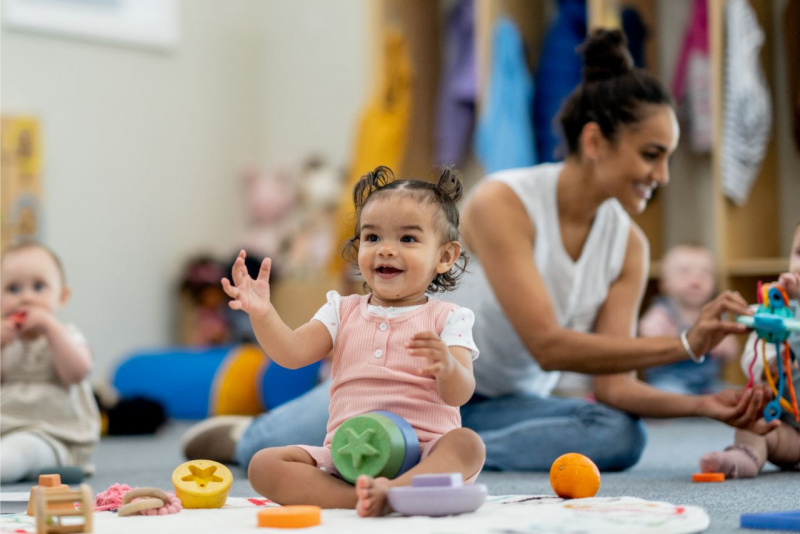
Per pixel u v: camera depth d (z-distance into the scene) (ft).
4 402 8.50
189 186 19.76
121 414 13.67
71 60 18.17
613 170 7.56
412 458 5.06
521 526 4.26
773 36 14.25
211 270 18.89
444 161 16.61
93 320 18.28
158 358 16.81
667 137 7.47
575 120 7.74
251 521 4.69
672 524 4.25
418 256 5.48
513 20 15.66
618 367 7.43
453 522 4.43
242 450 8.35
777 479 6.81
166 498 5.18
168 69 19.51
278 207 19.47
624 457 7.77
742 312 6.93
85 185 18.28
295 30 20.34
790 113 14.07
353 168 16.88
